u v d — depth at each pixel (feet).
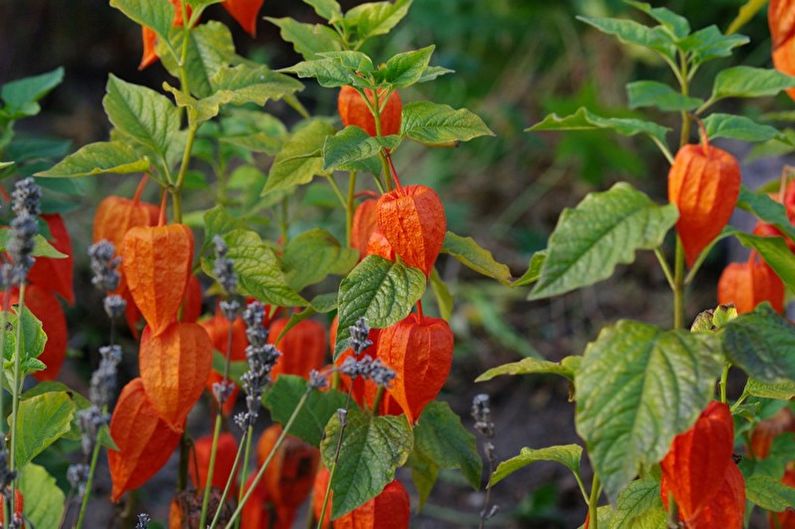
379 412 5.36
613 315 9.30
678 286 4.91
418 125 5.16
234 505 5.90
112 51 12.52
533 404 8.21
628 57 11.35
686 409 4.69
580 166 10.72
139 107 5.46
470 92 11.41
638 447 4.69
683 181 4.78
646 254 9.86
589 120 5.02
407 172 10.85
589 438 4.71
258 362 5.03
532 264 5.07
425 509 7.04
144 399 5.34
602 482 4.69
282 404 5.47
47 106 11.89
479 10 11.50
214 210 5.41
